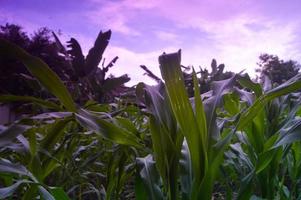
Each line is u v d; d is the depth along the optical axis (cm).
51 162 75
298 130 66
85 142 145
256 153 95
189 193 68
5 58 56
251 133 96
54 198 62
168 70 64
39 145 70
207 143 70
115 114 84
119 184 91
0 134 58
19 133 59
